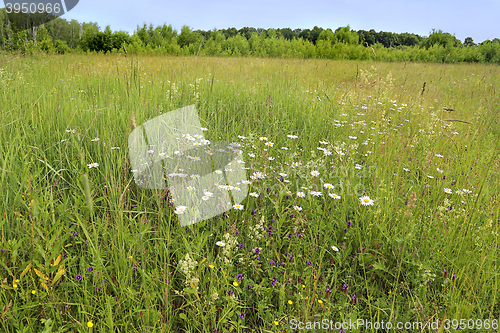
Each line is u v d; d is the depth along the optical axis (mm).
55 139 3172
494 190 2947
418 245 2311
